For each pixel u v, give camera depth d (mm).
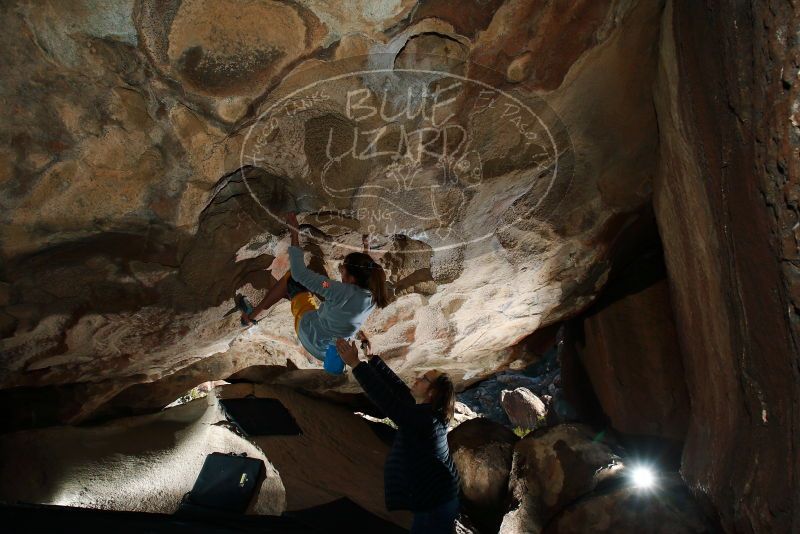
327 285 3193
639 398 5223
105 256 3123
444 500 3332
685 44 3006
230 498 4234
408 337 4949
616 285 5598
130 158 2773
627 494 4109
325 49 2697
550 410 8133
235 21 2506
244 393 5758
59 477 4148
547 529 4211
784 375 2457
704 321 3545
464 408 10039
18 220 2758
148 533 3275
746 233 2594
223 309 3812
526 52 3039
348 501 4488
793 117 2078
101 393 4422
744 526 2871
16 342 3326
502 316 5086
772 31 2131
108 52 2457
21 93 2457
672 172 3613
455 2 2730
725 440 3273
